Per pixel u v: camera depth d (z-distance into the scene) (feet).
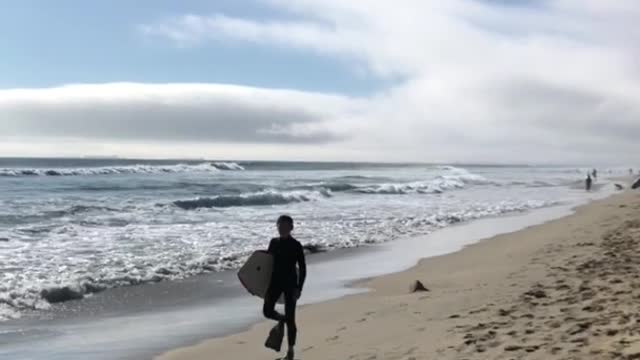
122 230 77.00
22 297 39.29
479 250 61.31
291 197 136.15
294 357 25.46
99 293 42.55
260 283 25.79
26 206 105.81
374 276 48.65
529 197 161.27
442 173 383.04
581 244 56.80
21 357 27.68
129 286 44.93
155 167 324.80
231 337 31.04
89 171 267.59
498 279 40.60
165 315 36.40
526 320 26.35
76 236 70.74
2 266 50.26
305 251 62.64
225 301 40.47
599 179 309.42
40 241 66.18
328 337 28.43
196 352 28.17
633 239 56.03
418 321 29.35
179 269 51.29
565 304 28.86
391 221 93.15
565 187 226.99
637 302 27.02
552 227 79.46
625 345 20.03
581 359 19.48
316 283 45.80
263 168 478.59
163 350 28.81
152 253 59.21
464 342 23.71
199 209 110.01
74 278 45.27
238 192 156.87
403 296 37.76
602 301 28.22
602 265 41.29
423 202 139.54
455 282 42.22
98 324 34.14
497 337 23.89
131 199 128.16
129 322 34.63
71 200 122.31
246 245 65.41
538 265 45.60
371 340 26.71
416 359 22.53
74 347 29.35
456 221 95.25
